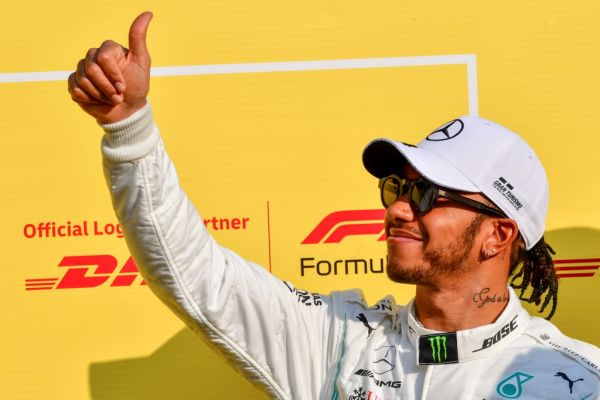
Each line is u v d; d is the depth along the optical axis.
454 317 9.51
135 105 8.09
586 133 11.62
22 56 11.50
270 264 11.45
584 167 11.60
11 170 11.39
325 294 11.42
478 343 9.25
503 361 9.23
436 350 9.29
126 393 11.27
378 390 9.35
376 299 11.45
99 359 11.28
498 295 9.60
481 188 9.49
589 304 11.51
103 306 11.33
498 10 11.70
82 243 11.37
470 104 11.62
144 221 8.44
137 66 7.98
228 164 11.50
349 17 11.65
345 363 9.61
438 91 11.62
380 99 11.59
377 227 11.49
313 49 11.61
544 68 11.67
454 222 9.41
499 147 9.72
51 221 11.37
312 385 9.78
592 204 11.56
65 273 11.33
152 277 8.84
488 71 11.66
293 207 11.49
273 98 11.56
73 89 7.82
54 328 11.27
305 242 11.46
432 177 9.28
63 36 11.54
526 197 9.70
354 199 11.52
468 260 9.46
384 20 11.66
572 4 11.73
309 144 11.55
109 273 11.36
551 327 9.64
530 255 10.32
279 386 9.77
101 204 11.41
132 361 11.31
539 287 10.34
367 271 11.46
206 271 9.05
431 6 11.68
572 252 11.52
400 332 9.77
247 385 11.40
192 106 11.52
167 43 11.55
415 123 11.59
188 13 11.59
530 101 11.65
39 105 11.48
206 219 11.45
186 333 11.38
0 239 11.32
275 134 11.55
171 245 8.61
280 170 11.52
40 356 11.23
